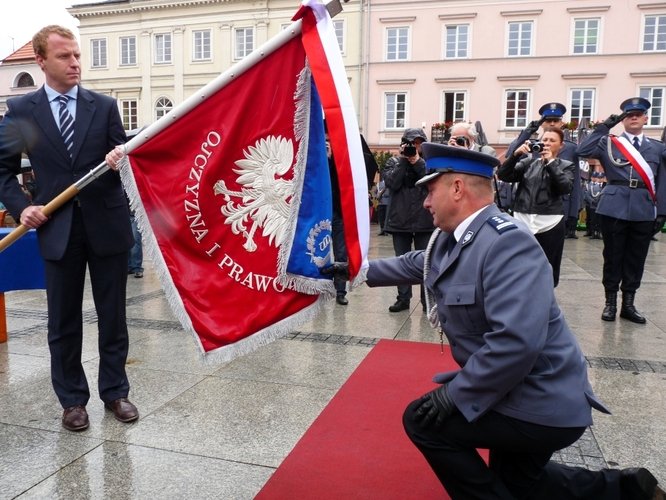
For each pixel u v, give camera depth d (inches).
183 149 103.3
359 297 279.7
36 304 262.4
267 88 100.9
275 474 113.0
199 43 1227.9
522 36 1103.0
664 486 109.5
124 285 139.6
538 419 80.7
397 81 1151.6
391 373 169.3
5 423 135.0
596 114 1088.8
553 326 84.4
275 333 102.8
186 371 170.2
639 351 192.9
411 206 243.4
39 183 128.5
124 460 118.2
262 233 102.4
